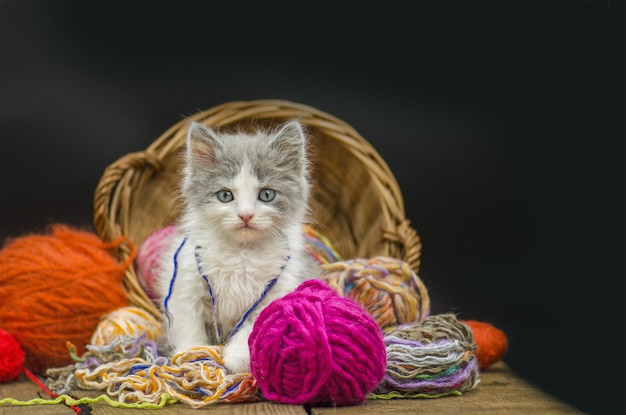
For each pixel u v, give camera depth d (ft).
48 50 3.56
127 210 3.21
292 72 3.65
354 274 2.81
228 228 2.52
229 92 3.64
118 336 2.69
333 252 3.06
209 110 3.33
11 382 2.72
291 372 2.29
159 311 2.93
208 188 2.56
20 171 3.56
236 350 2.48
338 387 2.30
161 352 2.65
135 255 3.05
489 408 2.35
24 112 3.56
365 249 3.40
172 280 2.63
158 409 2.33
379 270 2.83
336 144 3.43
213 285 2.59
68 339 2.79
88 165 3.61
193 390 2.39
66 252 2.85
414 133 3.69
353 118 3.67
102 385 2.48
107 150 3.61
